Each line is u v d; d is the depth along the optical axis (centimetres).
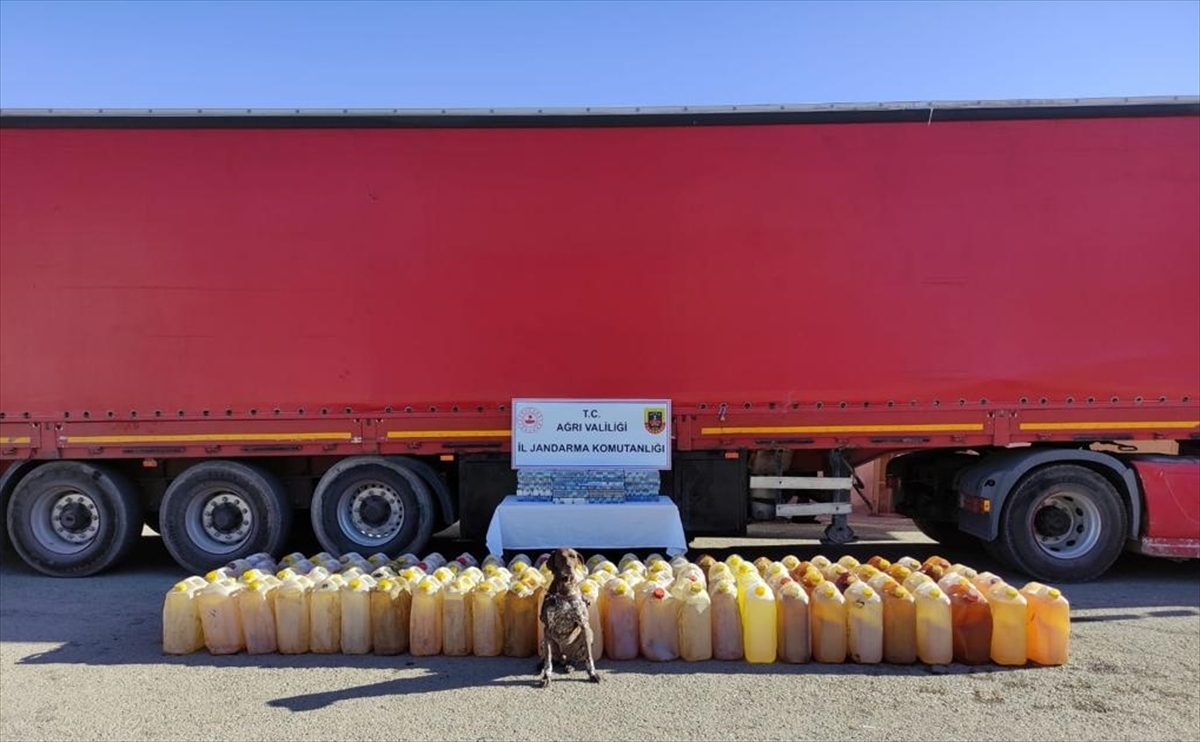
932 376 632
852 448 656
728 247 632
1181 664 441
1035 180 627
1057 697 393
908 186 629
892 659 438
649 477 631
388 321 633
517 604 451
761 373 634
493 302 634
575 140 632
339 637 462
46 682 416
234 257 629
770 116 627
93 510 661
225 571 494
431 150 631
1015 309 629
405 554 598
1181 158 627
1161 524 620
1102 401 630
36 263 625
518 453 628
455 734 352
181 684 412
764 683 411
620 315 634
